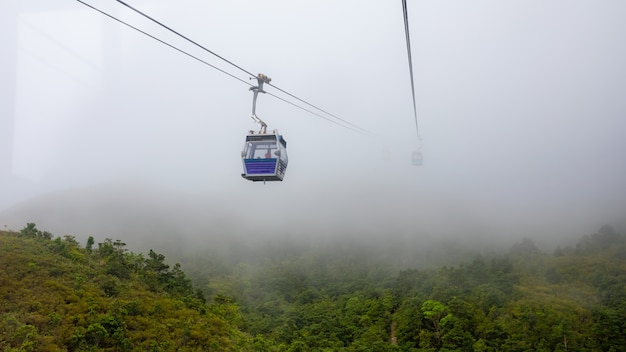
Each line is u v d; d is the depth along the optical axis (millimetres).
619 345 52594
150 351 33219
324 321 68125
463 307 62562
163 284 47938
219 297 55656
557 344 51906
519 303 67625
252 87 27984
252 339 44875
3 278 35656
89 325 32344
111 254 47844
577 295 75375
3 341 28953
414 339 59625
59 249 44344
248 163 26828
